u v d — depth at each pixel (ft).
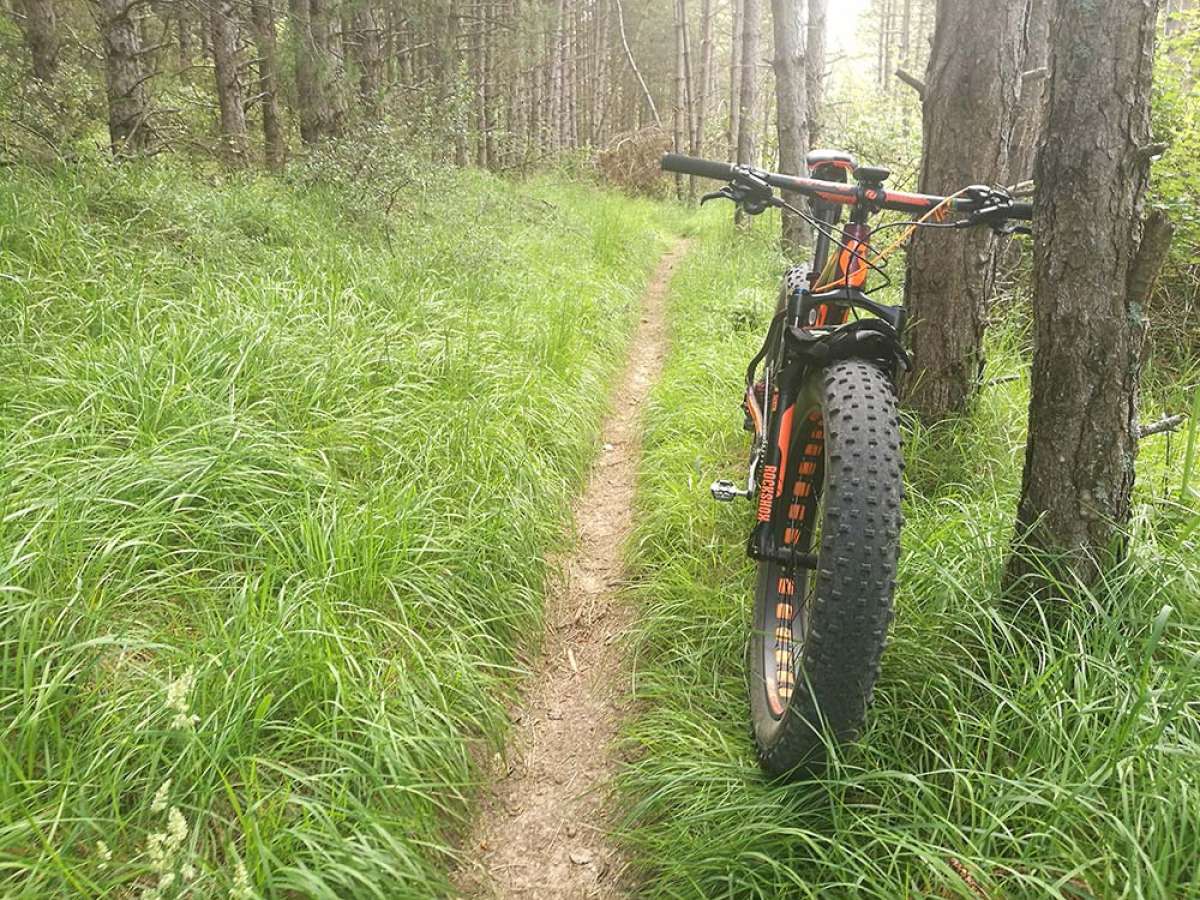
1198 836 5.49
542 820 7.88
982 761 6.87
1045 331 7.49
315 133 29.96
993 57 11.16
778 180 7.65
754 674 8.18
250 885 5.65
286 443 10.93
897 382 7.43
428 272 20.18
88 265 14.23
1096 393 7.35
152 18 38.04
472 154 54.80
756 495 10.05
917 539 9.12
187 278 15.12
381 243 21.72
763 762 7.03
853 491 6.05
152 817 6.28
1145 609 7.55
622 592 11.26
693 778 7.34
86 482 8.93
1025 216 7.75
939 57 11.66
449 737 7.84
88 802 6.07
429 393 13.73
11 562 7.23
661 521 12.13
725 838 6.57
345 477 11.27
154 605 8.26
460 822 7.56
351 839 6.34
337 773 6.73
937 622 8.05
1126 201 7.04
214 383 11.51
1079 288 7.19
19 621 7.16
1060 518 7.64
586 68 87.15
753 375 11.24
